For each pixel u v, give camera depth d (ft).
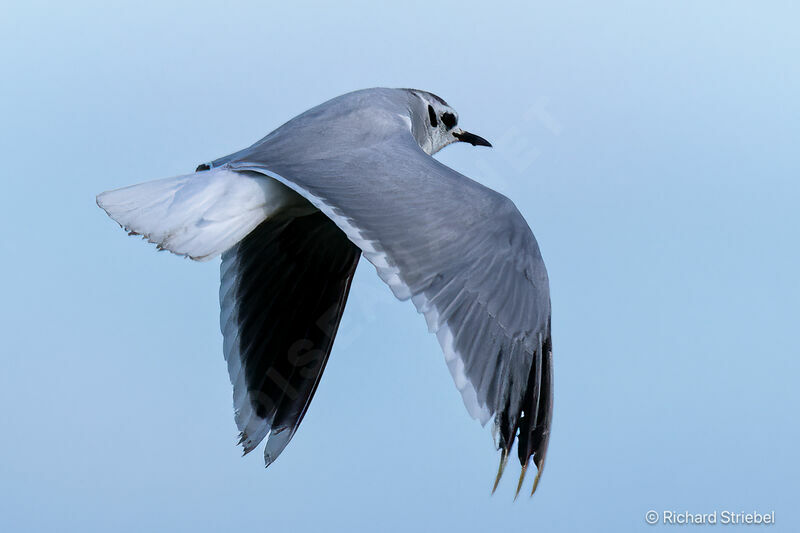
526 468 24.63
